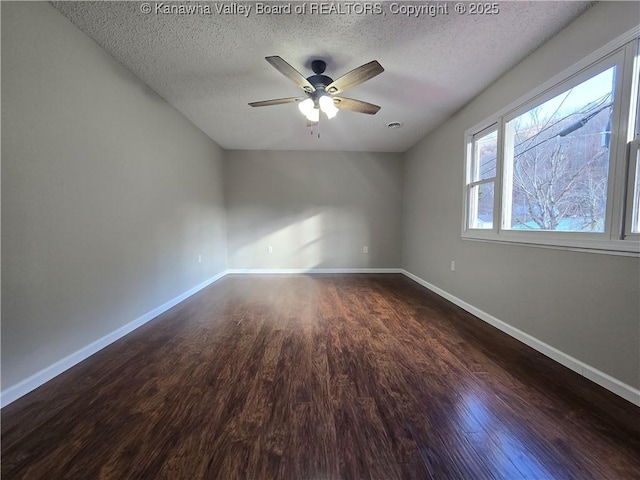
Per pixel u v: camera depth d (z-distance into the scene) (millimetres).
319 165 5207
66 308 1809
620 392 1522
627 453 1148
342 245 5297
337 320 2752
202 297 3594
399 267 5328
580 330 1755
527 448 1183
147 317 2719
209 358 1978
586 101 1761
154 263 2836
